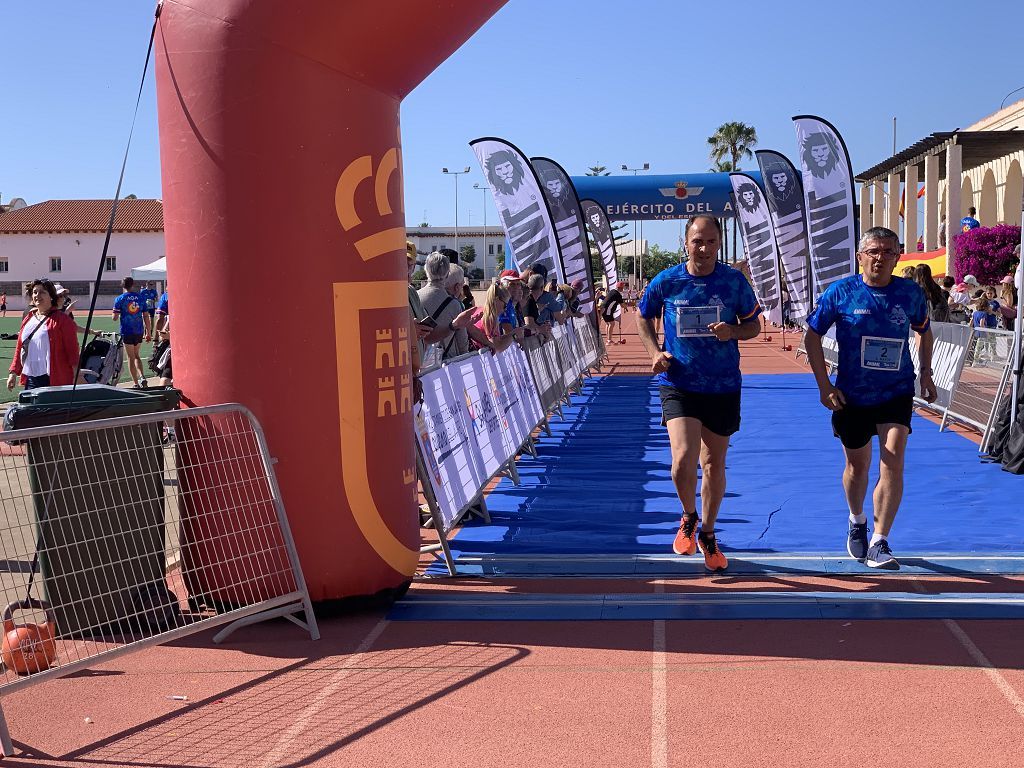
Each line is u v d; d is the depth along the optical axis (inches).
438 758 124.6
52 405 167.3
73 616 169.6
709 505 209.9
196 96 173.3
